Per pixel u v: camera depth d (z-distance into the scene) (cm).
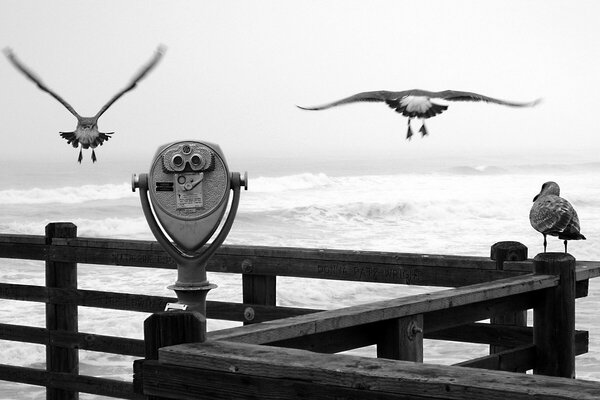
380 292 1870
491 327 600
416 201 4216
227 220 481
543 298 543
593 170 9731
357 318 408
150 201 484
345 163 11175
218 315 683
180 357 341
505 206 4275
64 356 740
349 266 655
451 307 467
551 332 540
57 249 747
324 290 1859
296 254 667
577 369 1153
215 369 333
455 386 289
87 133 636
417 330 442
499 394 282
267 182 5956
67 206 4356
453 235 3347
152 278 1961
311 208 3969
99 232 3553
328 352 414
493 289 488
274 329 377
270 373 322
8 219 3859
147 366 350
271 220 3794
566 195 5097
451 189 6178
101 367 1244
